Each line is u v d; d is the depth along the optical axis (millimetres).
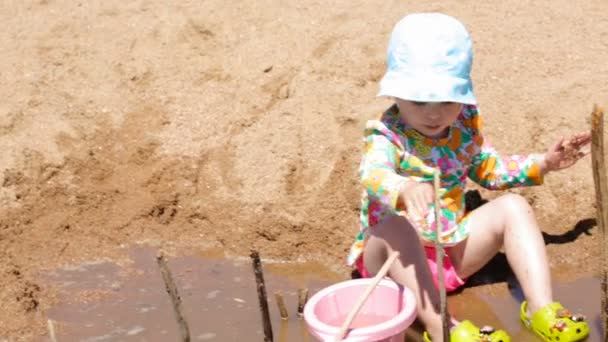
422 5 3674
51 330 2715
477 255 2941
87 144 3379
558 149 2922
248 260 3117
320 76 3486
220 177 3293
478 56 3480
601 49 3475
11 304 2895
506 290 2979
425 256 2842
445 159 2916
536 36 3531
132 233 3201
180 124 3410
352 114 3371
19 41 3689
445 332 2678
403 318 2666
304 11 3699
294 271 3080
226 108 3439
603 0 3668
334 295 2791
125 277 3055
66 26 3732
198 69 3555
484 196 3203
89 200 3258
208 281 3033
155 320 2898
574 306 2896
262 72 3514
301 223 3168
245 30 3654
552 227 3135
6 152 3344
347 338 2619
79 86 3531
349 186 3234
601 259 2689
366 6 3695
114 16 3756
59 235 3184
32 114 3453
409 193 2715
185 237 3195
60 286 3020
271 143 3336
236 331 2850
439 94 2752
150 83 3527
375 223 2943
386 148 2875
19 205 3234
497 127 3299
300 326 2859
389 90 2787
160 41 3650
